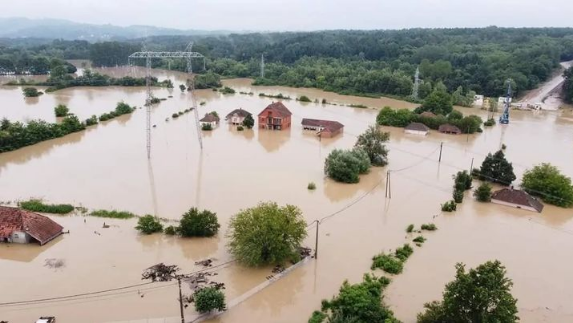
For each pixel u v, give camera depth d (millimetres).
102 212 56469
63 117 114500
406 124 114562
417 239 51188
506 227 56219
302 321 36781
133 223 54344
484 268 32844
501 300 31703
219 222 54812
